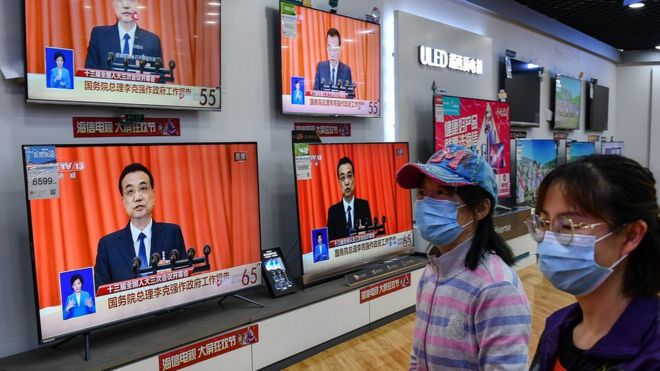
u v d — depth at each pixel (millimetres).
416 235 4527
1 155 2414
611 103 9852
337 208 3645
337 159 3646
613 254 801
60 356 2338
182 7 2965
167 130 3047
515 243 5570
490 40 5855
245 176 3043
